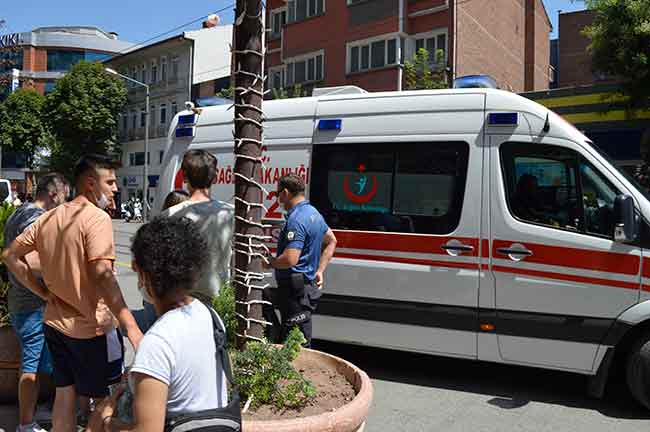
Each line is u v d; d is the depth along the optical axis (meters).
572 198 4.90
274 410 3.03
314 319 5.85
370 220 5.62
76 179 3.29
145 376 1.74
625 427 4.53
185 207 3.59
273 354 3.17
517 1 26.80
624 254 4.64
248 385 3.07
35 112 44.72
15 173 51.56
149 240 1.89
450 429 4.46
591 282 4.71
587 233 4.80
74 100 39.69
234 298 3.74
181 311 1.89
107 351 3.26
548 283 4.84
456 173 5.27
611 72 13.34
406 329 5.38
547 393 5.35
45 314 3.29
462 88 5.65
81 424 4.07
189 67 38.22
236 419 1.89
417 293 5.32
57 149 40.06
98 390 3.23
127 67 43.66
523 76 28.02
